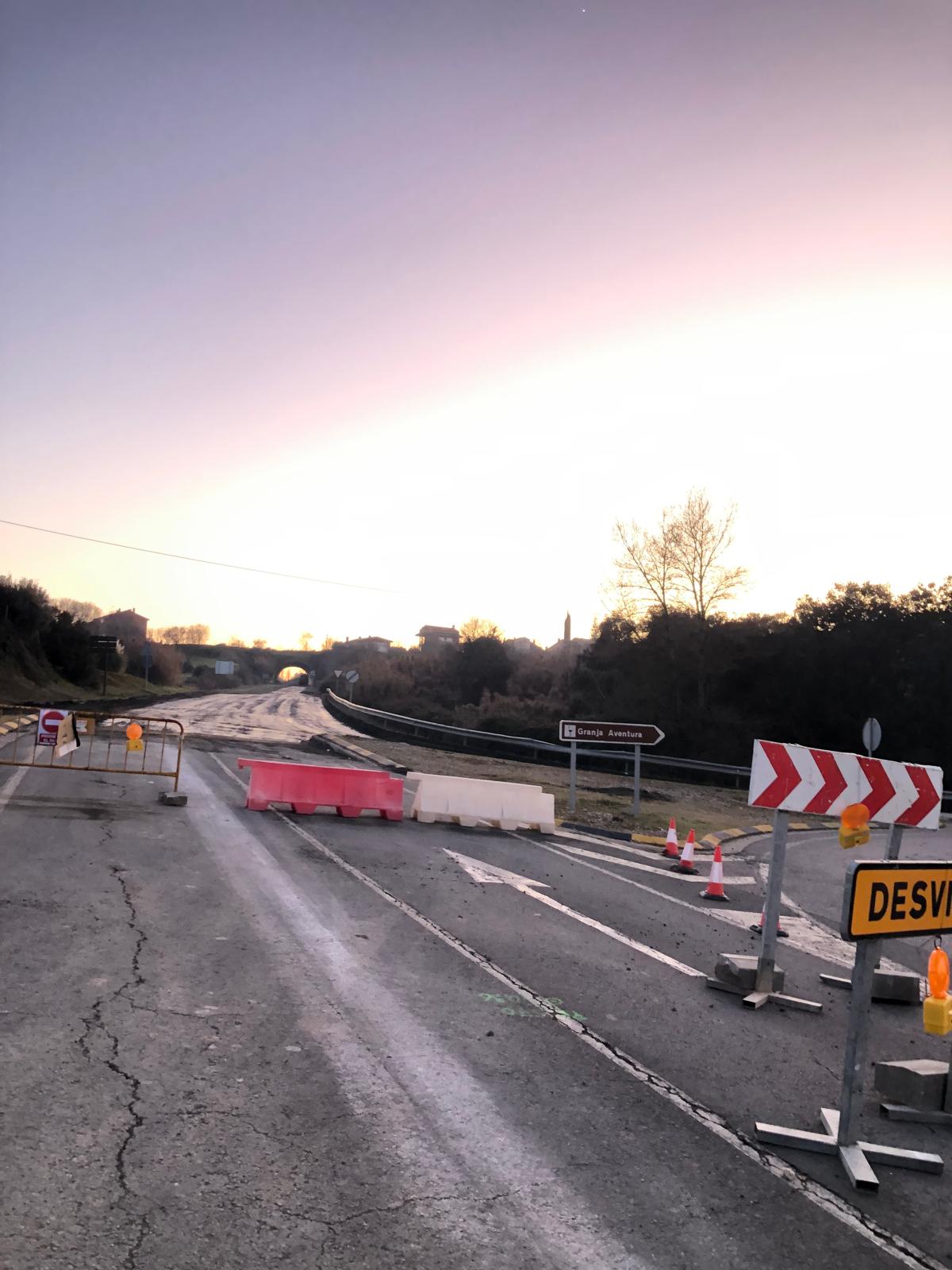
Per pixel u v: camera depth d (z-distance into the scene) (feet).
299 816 45.55
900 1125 16.81
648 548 141.69
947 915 16.03
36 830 34.76
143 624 423.23
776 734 136.26
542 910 31.12
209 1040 16.66
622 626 149.79
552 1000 21.40
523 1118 14.96
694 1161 14.17
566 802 65.87
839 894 43.88
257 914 25.91
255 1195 11.85
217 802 46.55
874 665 133.69
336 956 22.65
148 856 32.04
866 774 24.64
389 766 77.61
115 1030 16.61
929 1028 15.48
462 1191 12.50
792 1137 15.05
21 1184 11.44
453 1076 16.28
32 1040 15.81
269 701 233.35
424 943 24.93
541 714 163.73
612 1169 13.60
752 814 75.61
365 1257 10.76
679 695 139.23
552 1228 11.83
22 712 106.01
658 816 63.57
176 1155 12.60
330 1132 13.74
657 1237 11.88
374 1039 17.58
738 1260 11.57
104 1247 10.39
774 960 24.43
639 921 31.78
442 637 443.73
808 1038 21.22
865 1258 11.96
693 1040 19.94
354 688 224.94
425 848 40.75
